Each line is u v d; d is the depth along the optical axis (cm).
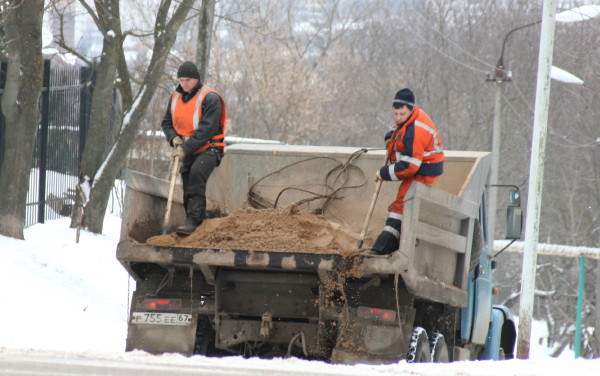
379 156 3884
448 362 3456
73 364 2683
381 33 16450
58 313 4438
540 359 3394
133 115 6562
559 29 13438
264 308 3344
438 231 3388
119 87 7131
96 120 6631
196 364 2862
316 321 3319
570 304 13762
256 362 2992
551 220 14250
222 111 3562
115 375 2491
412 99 3403
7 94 5372
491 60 14625
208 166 3494
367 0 17025
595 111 13288
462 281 3619
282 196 3966
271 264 3120
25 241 5491
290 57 14488
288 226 3284
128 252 3181
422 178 3412
